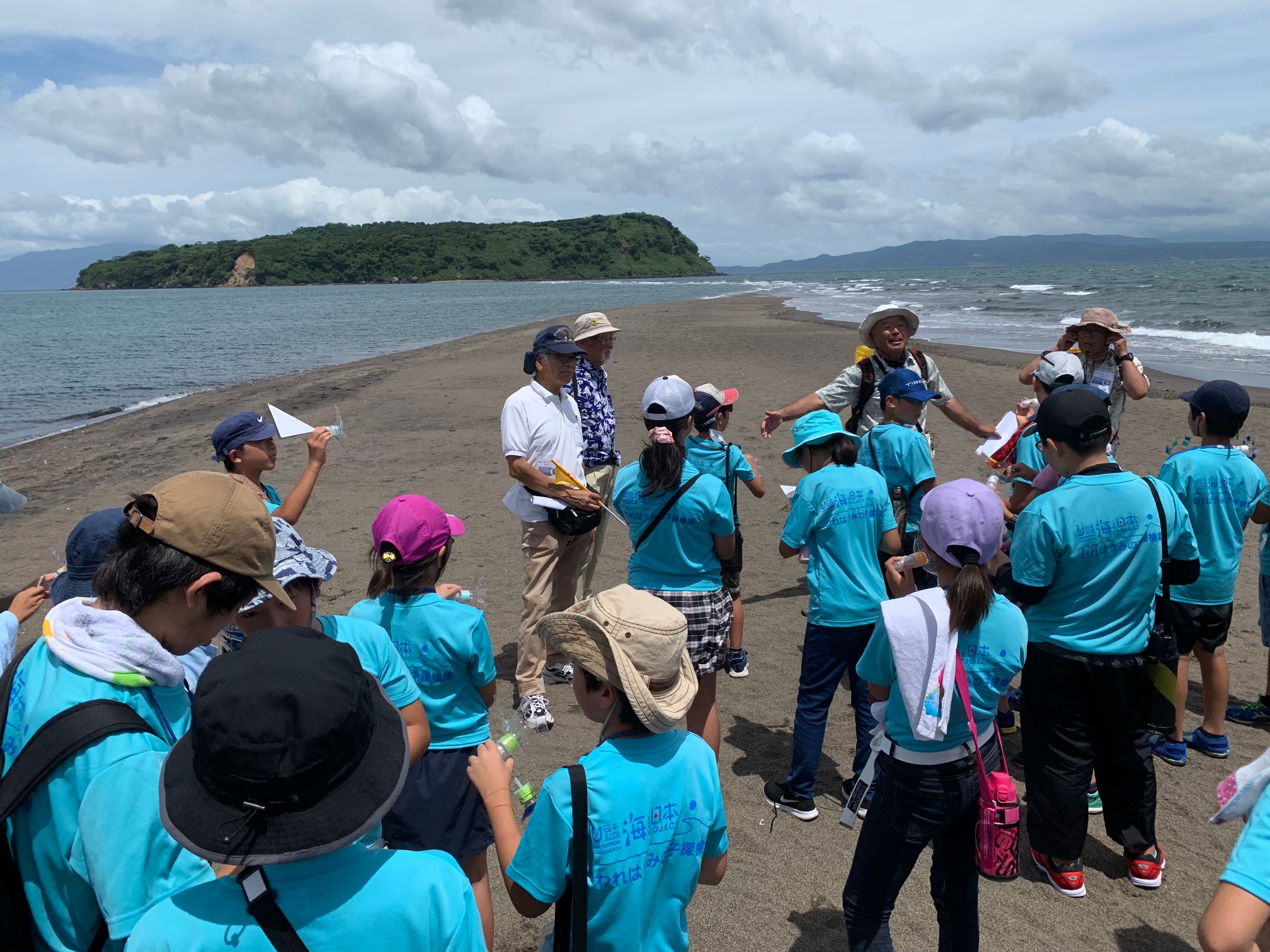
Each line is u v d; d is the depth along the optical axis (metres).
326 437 4.47
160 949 1.35
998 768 2.74
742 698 5.36
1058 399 3.29
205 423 15.28
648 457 3.91
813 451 3.98
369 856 1.47
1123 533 3.16
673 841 1.99
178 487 1.72
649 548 4.06
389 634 2.91
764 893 3.55
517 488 5.00
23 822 1.54
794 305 49.09
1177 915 3.43
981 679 2.65
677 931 2.06
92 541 2.50
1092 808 4.18
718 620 4.07
